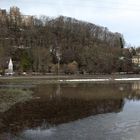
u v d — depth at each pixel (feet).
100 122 154.10
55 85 396.37
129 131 134.21
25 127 141.38
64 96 266.77
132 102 232.94
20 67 647.15
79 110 190.90
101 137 123.75
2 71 605.73
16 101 226.79
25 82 436.76
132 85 406.00
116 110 193.16
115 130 136.05
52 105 210.59
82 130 135.95
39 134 128.88
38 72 640.17
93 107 204.54
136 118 165.27
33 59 651.66
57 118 163.32
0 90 273.33
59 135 127.03
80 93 294.05
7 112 179.22
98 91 316.40
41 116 168.55
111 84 422.41
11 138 122.52
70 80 486.79
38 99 243.81
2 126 143.02
